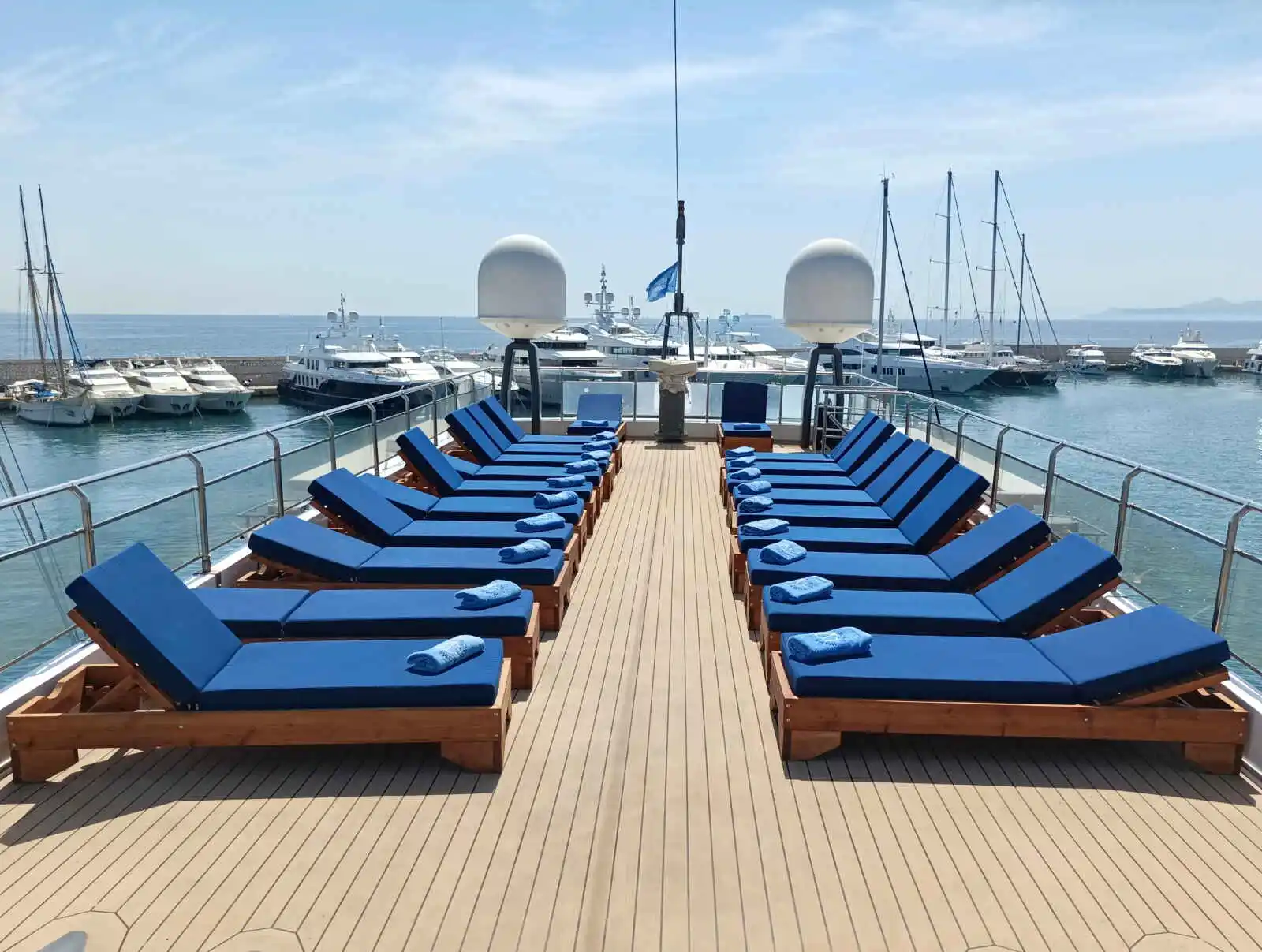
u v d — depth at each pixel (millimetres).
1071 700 3643
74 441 37938
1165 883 2924
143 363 55406
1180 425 41625
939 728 3627
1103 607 4914
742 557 5852
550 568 5102
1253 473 30828
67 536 4133
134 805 3309
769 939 2637
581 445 10031
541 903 2777
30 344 105938
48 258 40656
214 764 3615
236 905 2750
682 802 3365
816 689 3652
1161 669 3547
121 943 2578
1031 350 73375
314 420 7027
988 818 3289
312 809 3291
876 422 8766
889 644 3998
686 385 12133
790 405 12734
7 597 3762
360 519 5754
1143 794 3467
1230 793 3488
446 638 4250
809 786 3498
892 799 3410
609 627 5234
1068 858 3053
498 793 3408
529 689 4352
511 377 12164
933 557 5363
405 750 3742
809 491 7348
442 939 2611
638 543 7074
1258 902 2840
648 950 2586
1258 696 3766
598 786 3469
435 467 7320
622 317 54375
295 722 3490
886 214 31656
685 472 10055
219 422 42250
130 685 3643
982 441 7648
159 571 3791
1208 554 4234
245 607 4305
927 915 2750
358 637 4215
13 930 2633
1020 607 4297
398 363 41312
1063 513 5855
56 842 3070
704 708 4176
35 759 3457
